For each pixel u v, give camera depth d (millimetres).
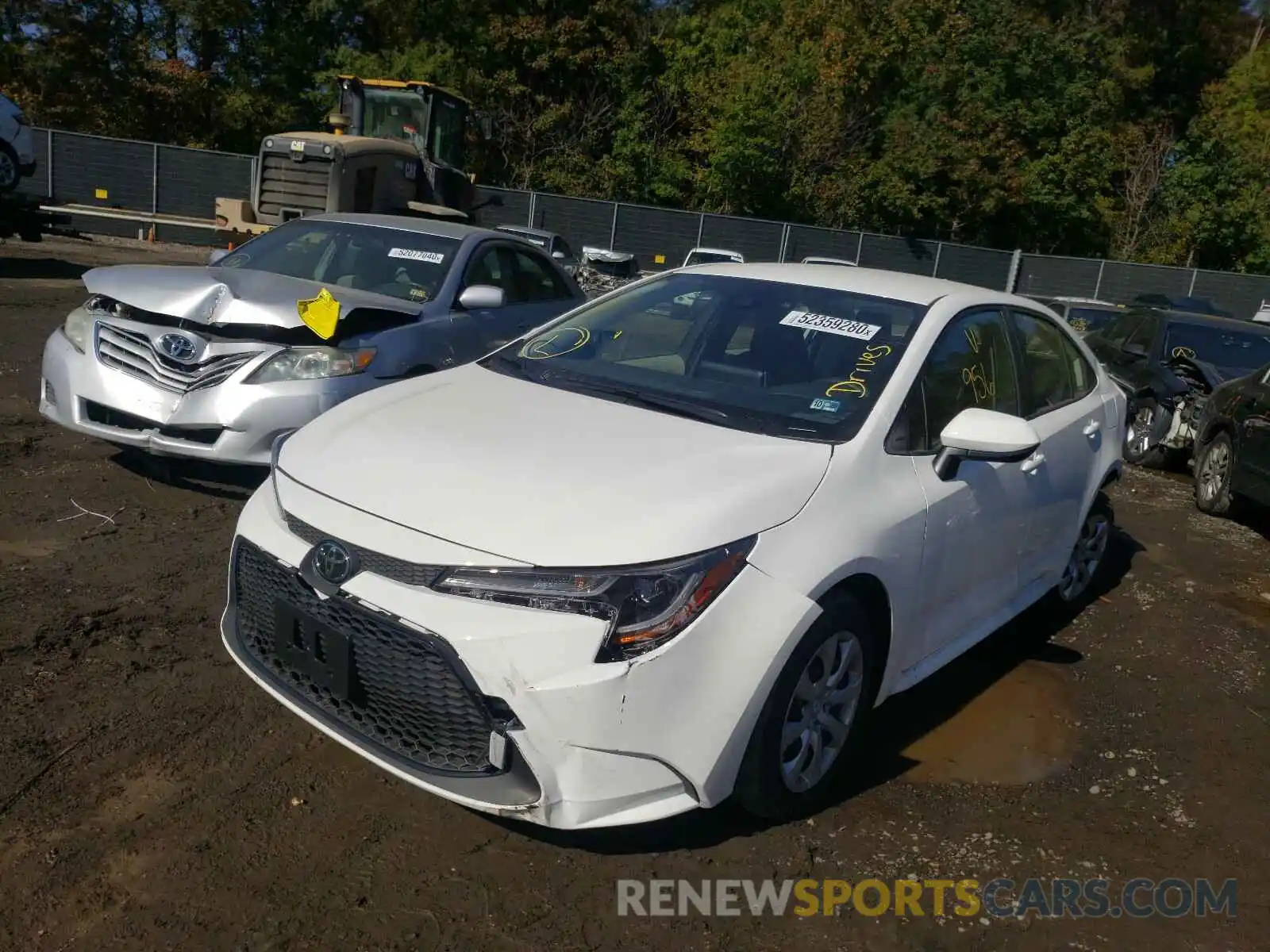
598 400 3840
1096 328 14922
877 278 4516
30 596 4445
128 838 3041
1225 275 33156
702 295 4445
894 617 3535
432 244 6984
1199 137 40875
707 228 30906
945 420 3973
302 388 5488
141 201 26891
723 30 38844
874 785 3719
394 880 2982
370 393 3982
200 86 34125
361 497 3146
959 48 37906
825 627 3189
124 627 4277
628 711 2791
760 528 3064
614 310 4566
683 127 38250
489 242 7184
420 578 2910
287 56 37062
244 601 3471
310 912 2822
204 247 26062
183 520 5570
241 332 5590
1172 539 7656
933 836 3453
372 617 2955
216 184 27031
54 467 6156
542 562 2828
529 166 35844
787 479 3262
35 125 32625
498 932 2818
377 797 3355
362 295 6086
